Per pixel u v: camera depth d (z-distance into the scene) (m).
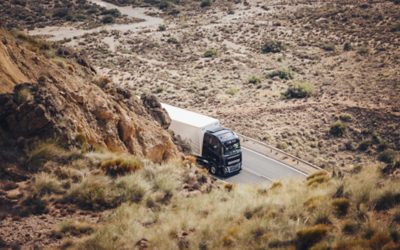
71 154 20.45
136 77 77.44
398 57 81.88
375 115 55.47
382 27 100.69
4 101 20.97
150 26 115.94
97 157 20.91
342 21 108.25
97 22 119.06
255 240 14.48
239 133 50.34
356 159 47.16
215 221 16.12
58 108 21.89
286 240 14.08
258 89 70.75
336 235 13.81
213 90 70.25
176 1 140.50
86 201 18.00
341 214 15.16
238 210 17.02
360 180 17.19
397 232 13.46
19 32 34.06
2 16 117.75
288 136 51.16
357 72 76.75
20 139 20.03
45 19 119.44
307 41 97.00
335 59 85.06
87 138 22.58
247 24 112.88
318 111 57.59
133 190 18.77
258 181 38.09
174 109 42.78
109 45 98.75
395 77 71.75
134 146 26.47
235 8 130.12
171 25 116.25
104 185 18.59
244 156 43.59
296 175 39.31
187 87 72.06
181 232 15.92
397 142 50.41
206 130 39.25
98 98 25.64
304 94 65.19
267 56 89.69
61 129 21.14
